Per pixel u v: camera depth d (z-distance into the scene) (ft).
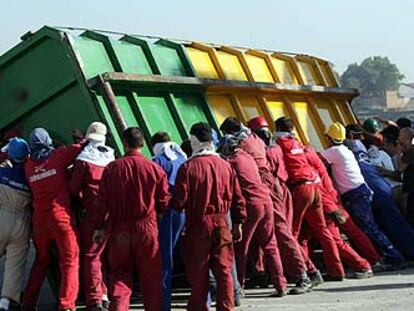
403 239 42.01
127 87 34.91
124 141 27.14
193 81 38.45
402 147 43.93
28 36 34.45
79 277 32.12
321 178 38.22
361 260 38.83
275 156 35.35
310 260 38.52
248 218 32.81
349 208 40.93
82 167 29.94
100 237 27.22
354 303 32.04
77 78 33.04
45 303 35.63
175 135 36.63
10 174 30.96
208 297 27.91
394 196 44.01
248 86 42.50
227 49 45.32
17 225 30.96
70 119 33.86
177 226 29.91
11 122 35.40
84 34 36.40
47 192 30.07
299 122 46.83
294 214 36.60
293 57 50.60
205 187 26.96
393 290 34.99
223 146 33.24
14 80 35.19
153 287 26.48
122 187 26.21
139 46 38.17
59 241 29.99
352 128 44.14
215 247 27.20
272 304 32.35
